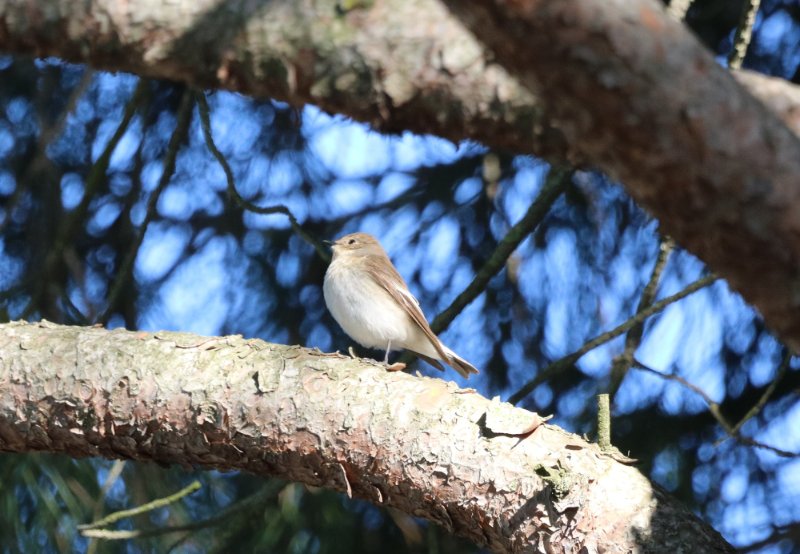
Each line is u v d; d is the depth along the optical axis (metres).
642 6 2.71
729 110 2.72
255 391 5.37
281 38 4.47
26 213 11.70
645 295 7.80
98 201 11.72
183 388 5.44
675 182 2.79
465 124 4.55
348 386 5.32
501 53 2.81
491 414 5.11
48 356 5.66
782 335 2.87
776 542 9.82
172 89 11.56
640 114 2.72
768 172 2.72
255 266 11.37
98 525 7.28
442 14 4.48
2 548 9.54
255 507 8.00
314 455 5.28
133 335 5.73
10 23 4.57
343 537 10.27
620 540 4.68
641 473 4.92
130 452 5.65
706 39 10.42
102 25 4.54
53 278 9.76
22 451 5.87
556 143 4.50
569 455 4.94
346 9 4.46
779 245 2.73
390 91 4.48
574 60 2.70
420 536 10.30
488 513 4.96
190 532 7.97
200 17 4.52
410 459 5.10
